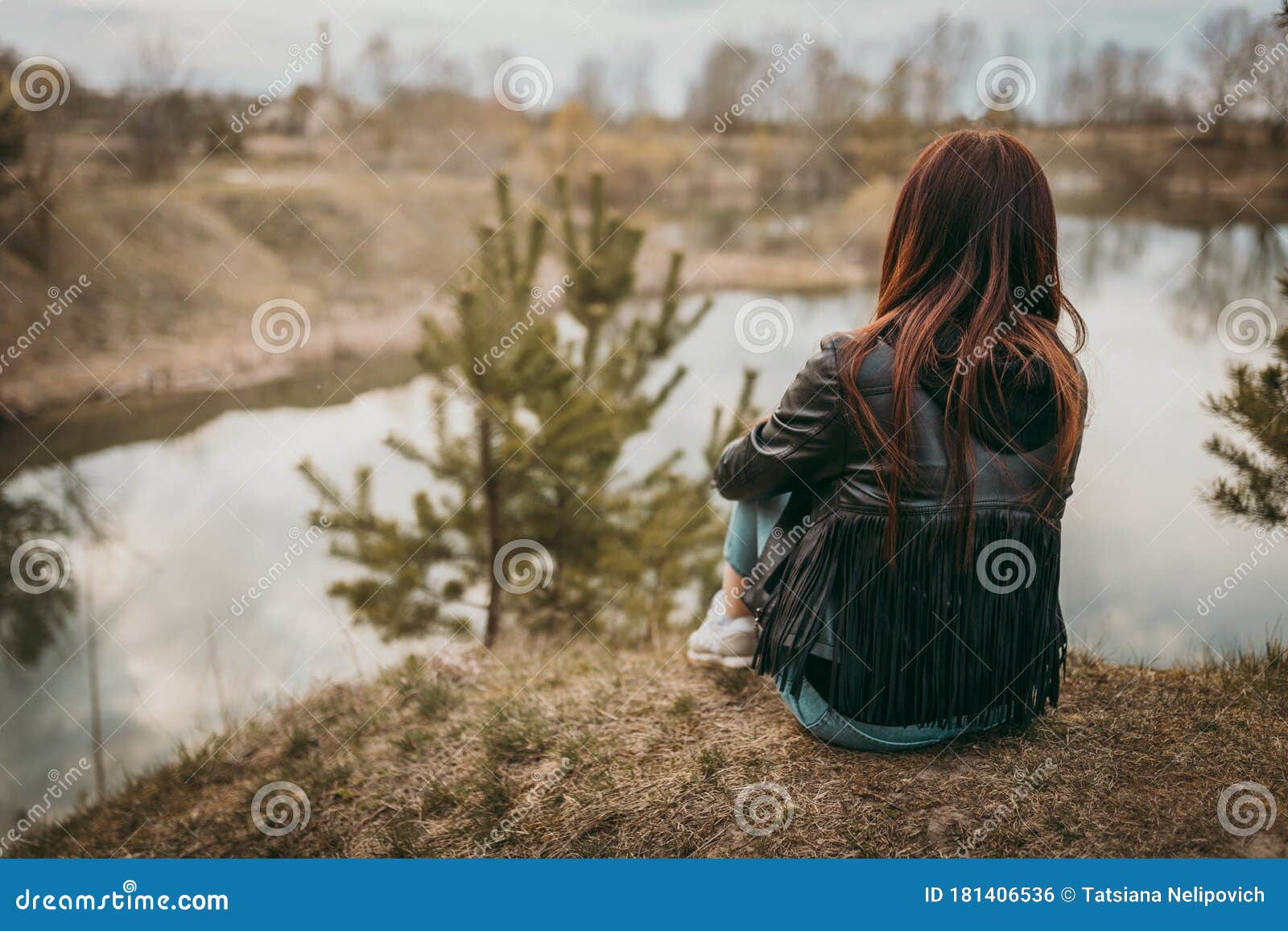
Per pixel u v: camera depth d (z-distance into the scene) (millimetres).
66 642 5922
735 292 19875
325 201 24000
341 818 2193
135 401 13828
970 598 1556
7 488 9711
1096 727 1860
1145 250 16938
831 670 1666
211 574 6945
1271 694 1973
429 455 4441
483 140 30234
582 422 4383
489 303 4285
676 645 2865
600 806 1904
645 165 30750
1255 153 13828
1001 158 1523
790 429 1614
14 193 17906
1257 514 2447
